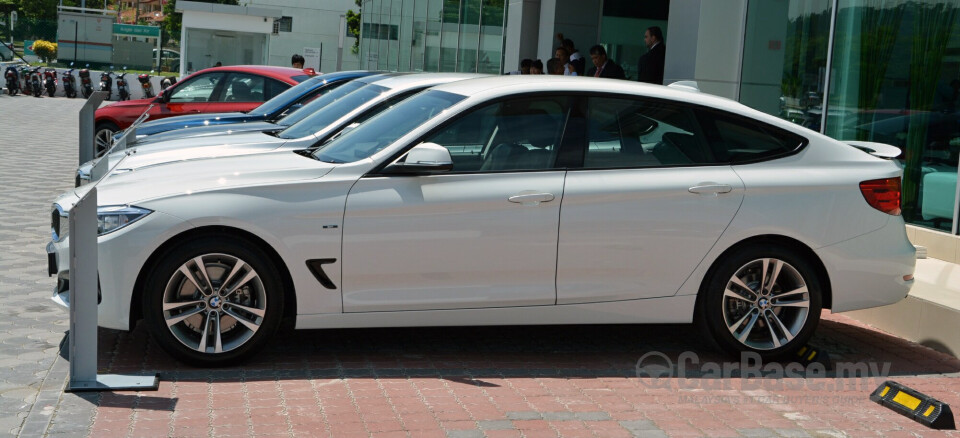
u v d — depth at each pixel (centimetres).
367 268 571
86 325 518
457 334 677
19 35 5375
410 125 608
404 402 516
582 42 1958
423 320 582
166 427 465
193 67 3747
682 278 605
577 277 596
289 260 561
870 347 685
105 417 476
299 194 564
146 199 554
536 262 588
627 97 615
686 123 618
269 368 573
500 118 599
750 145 622
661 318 609
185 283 557
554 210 586
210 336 568
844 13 1109
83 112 1030
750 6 1294
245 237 562
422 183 576
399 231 571
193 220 547
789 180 614
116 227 546
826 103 1135
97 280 521
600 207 590
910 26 993
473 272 583
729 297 614
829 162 627
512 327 702
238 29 3756
